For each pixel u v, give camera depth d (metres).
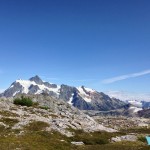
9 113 72.19
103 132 69.81
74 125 71.06
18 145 41.12
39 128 60.66
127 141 61.59
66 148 47.69
